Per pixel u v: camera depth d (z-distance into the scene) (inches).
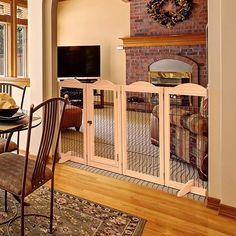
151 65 301.9
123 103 127.1
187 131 135.6
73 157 147.6
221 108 93.2
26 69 300.2
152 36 292.4
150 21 298.8
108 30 340.5
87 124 140.2
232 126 91.4
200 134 122.5
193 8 276.7
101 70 350.6
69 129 217.0
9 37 254.5
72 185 118.6
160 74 298.7
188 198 108.7
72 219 92.6
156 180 122.0
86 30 354.3
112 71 343.9
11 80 157.5
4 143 105.4
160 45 293.1
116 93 128.3
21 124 82.8
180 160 145.9
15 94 156.3
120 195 110.5
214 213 97.3
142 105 250.8
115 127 131.0
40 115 137.8
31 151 148.7
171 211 98.7
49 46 139.0
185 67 285.7
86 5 349.7
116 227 88.6
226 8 89.1
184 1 277.7
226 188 94.5
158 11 291.6
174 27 287.0
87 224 90.0
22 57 298.8
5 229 86.2
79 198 107.0
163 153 119.0
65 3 362.6
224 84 91.6
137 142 182.4
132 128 217.3
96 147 166.7
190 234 85.4
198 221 92.4
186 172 133.5
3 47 261.1
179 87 111.7
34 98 144.6
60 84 144.8
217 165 97.9
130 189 116.0
